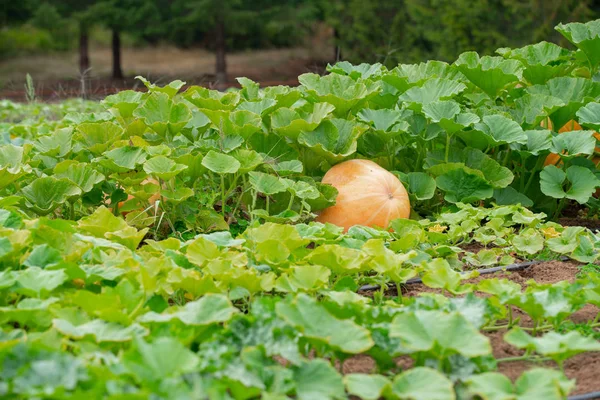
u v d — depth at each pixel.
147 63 26.58
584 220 5.75
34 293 3.15
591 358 3.25
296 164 5.09
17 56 27.31
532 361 3.22
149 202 5.07
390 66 16.84
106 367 2.51
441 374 2.63
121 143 5.23
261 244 3.74
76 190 4.82
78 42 28.66
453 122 5.24
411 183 5.44
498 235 4.77
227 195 5.07
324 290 3.55
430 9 15.90
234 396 2.53
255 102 5.62
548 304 3.22
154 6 20.58
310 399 2.48
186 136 5.59
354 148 5.20
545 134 5.45
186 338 2.78
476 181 5.34
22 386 2.19
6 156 5.07
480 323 3.01
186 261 3.86
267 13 20.64
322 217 5.12
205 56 27.41
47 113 9.98
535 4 14.80
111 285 3.55
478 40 14.70
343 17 19.11
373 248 3.83
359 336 2.76
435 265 3.72
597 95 5.98
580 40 6.45
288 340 2.72
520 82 6.55
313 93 5.52
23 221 3.90
